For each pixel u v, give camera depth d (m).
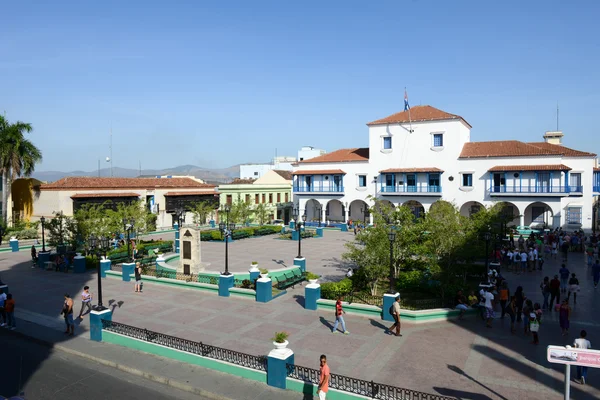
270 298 20.67
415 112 48.72
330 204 56.94
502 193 41.81
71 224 31.48
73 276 27.20
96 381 12.86
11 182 46.09
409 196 47.34
